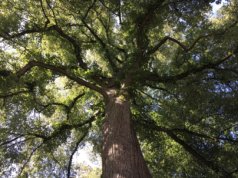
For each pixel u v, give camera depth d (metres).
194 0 11.84
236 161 11.93
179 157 13.85
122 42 12.48
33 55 11.02
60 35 11.89
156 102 13.12
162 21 12.16
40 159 13.43
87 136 14.52
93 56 13.85
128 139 6.79
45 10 11.85
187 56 11.92
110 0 11.43
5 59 10.67
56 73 11.52
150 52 11.50
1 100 11.68
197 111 12.21
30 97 11.93
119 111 7.93
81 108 13.95
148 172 5.89
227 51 11.66
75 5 11.50
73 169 13.98
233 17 11.95
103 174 5.88
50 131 12.61
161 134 13.40
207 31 11.58
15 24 10.21
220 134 12.34
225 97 11.70
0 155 11.95
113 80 10.38
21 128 12.12
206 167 12.80
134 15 11.48
